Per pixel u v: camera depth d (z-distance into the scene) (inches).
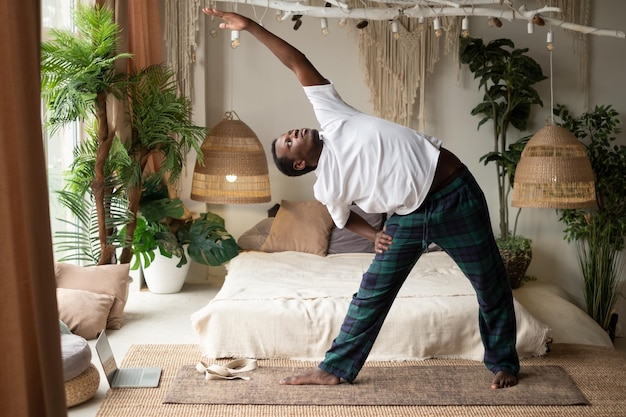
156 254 210.4
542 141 198.8
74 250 203.8
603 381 144.7
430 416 127.1
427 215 131.5
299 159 131.5
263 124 231.6
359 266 193.3
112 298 176.6
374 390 137.3
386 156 128.3
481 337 141.8
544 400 133.2
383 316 138.6
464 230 132.4
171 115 191.8
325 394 135.5
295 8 174.4
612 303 217.8
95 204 198.5
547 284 224.7
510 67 212.2
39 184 73.4
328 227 217.5
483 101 229.1
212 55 229.0
